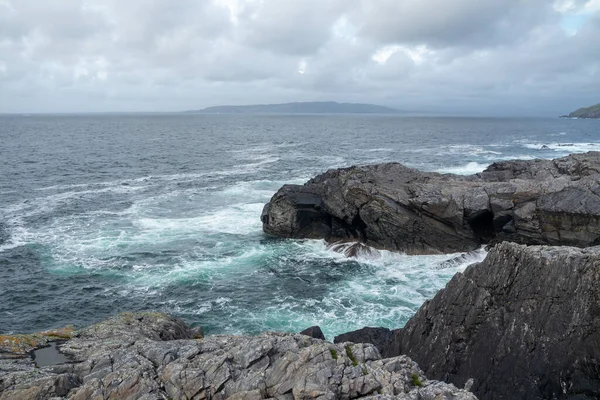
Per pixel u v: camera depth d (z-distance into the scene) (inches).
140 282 1293.1
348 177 1630.2
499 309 780.0
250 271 1378.0
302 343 645.3
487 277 805.9
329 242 1608.0
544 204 1328.7
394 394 532.1
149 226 1770.4
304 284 1289.4
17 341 690.8
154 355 626.2
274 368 574.2
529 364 730.8
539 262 768.3
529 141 5260.8
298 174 2869.1
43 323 1086.4
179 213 1959.9
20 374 574.2
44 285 1266.0
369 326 1047.6
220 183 2583.7
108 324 818.2
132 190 2395.4
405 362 607.2
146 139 5374.0
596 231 1253.1
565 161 1818.4
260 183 2573.8
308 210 1659.7
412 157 3678.6
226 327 1066.1
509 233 1393.9
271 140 5467.5
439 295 851.4
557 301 741.3
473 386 752.3
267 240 1641.2
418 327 855.7
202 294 1229.1
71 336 751.7
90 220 1836.9
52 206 2043.6
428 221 1457.9
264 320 1094.4
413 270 1370.6
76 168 3034.0
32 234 1653.5
